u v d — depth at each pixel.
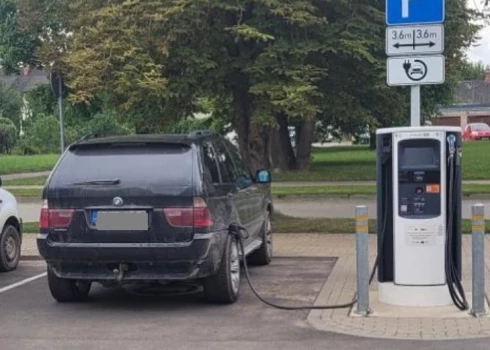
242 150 13.66
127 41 11.77
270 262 10.32
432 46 7.71
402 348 6.00
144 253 7.12
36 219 16.31
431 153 7.15
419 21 7.72
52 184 7.38
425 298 7.22
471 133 62.38
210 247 7.18
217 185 7.69
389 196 7.33
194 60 11.77
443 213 7.16
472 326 6.58
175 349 6.10
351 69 12.57
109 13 11.65
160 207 7.13
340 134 39.78
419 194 7.17
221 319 7.11
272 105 11.95
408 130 7.14
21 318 7.29
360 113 12.89
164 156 7.37
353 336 6.38
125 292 8.54
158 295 8.32
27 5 17.83
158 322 7.03
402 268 7.26
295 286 8.66
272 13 11.64
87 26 12.58
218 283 7.61
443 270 7.23
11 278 9.55
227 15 11.99
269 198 10.42
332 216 15.80
